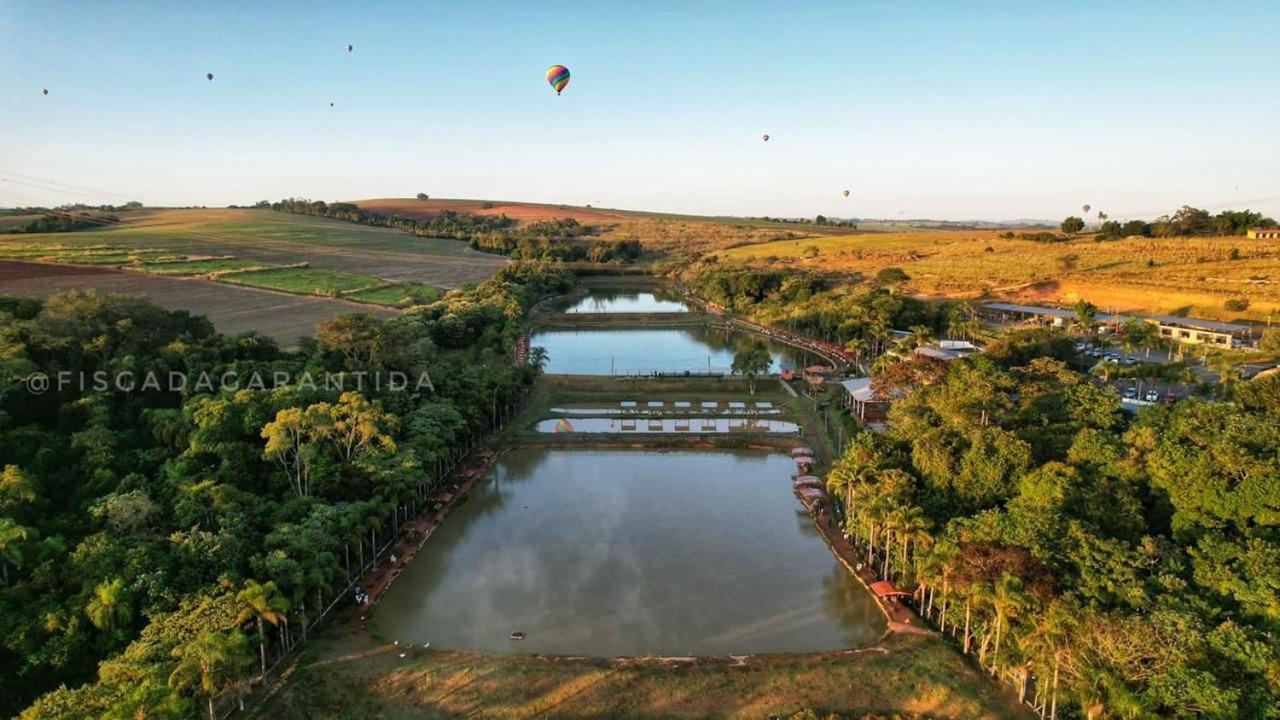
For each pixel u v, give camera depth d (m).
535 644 72.06
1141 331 162.00
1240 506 65.25
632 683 64.25
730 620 76.31
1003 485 80.12
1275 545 60.66
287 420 90.31
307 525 77.25
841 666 66.44
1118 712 54.56
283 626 67.88
